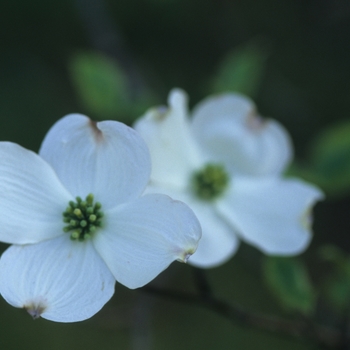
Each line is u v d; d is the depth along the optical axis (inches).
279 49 45.0
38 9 41.9
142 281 26.6
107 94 30.8
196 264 29.0
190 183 29.9
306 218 29.3
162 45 43.0
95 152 27.2
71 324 41.3
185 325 42.7
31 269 26.8
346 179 30.3
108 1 42.3
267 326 29.3
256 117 30.1
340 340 29.4
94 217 27.1
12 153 27.0
